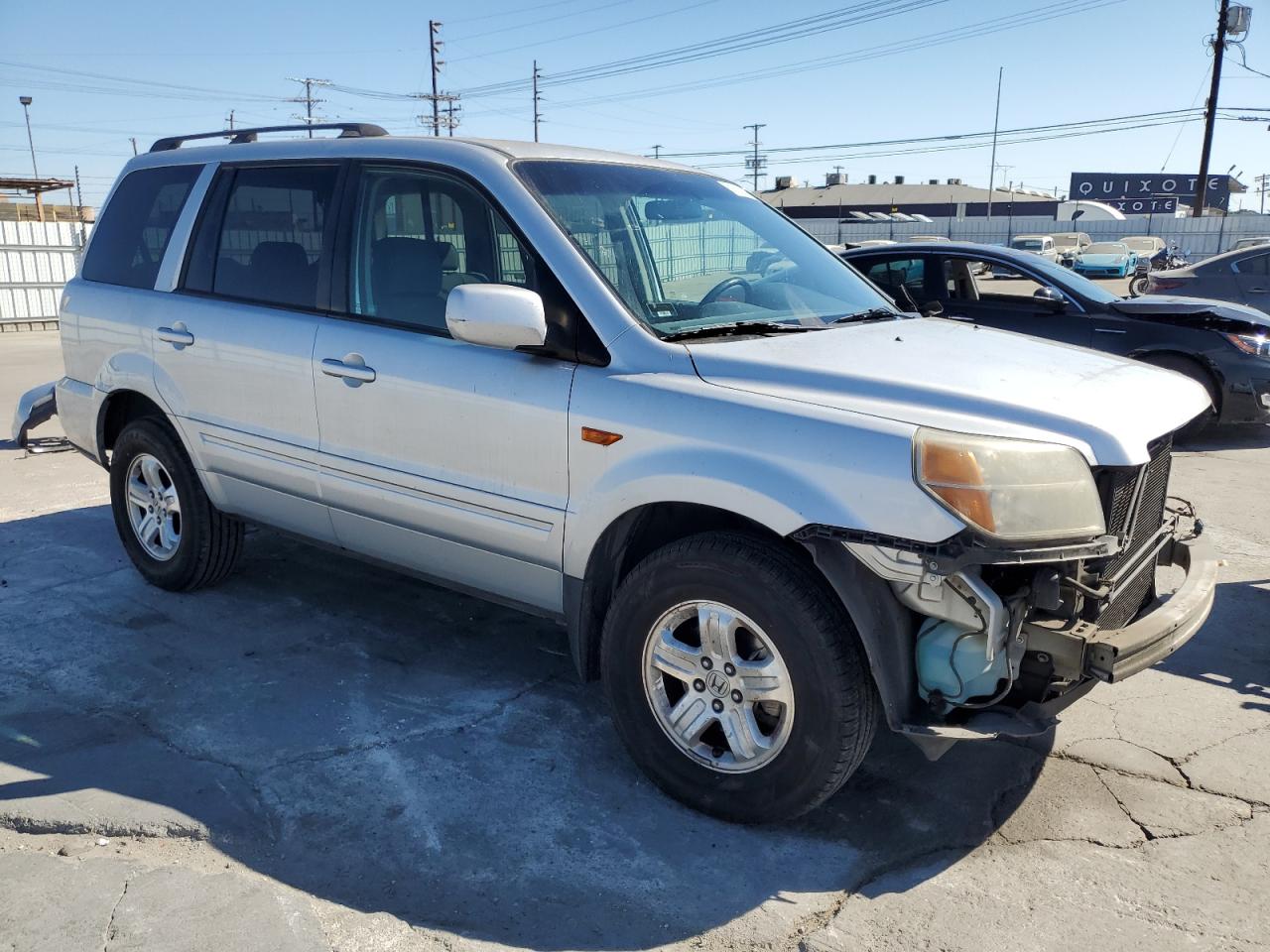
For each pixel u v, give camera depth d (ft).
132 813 9.86
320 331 12.55
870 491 8.55
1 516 20.36
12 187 86.12
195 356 14.07
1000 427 8.74
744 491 9.04
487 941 8.23
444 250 11.73
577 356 10.41
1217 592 16.46
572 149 12.67
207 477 14.48
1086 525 8.67
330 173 12.96
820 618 8.93
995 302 27.61
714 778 9.86
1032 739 11.70
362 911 8.57
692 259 12.00
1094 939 8.30
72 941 8.09
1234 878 9.14
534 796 10.35
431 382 11.34
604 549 10.42
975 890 8.96
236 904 8.58
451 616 15.12
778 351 10.04
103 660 13.42
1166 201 262.26
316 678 12.97
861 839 9.73
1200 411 10.75
